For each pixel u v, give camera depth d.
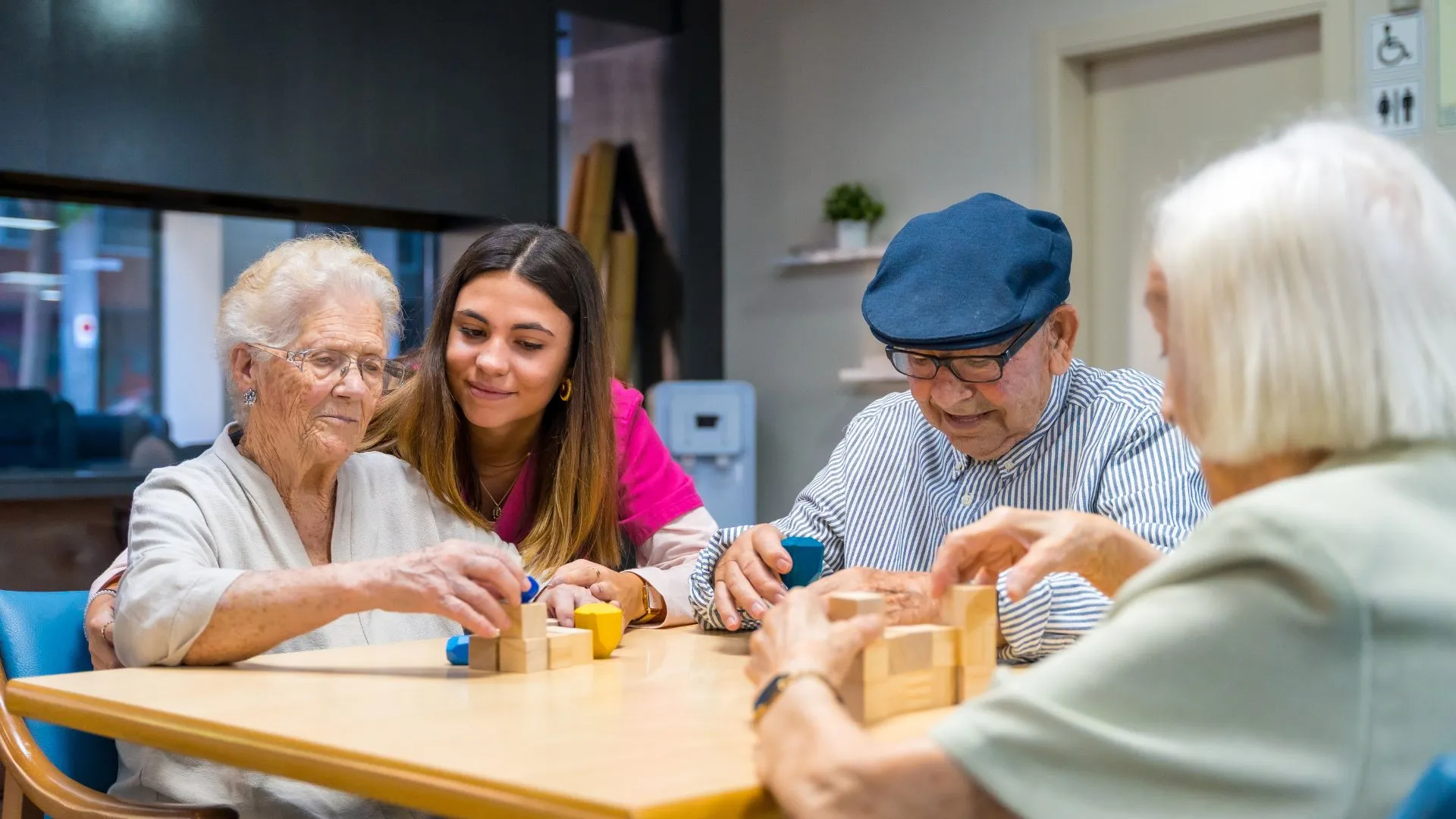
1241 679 0.79
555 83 4.29
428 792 0.93
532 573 1.92
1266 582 0.80
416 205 3.96
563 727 1.07
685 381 4.68
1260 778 0.78
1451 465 0.85
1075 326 1.65
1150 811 0.79
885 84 4.39
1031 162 4.00
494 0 4.13
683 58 4.73
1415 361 0.85
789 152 4.67
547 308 1.93
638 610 1.74
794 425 4.66
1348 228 0.86
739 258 4.83
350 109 3.82
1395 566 0.79
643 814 0.82
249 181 3.63
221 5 3.57
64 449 3.88
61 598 1.76
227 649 1.38
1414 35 3.24
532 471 2.06
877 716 1.06
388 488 1.76
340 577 1.35
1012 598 1.16
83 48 3.35
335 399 1.57
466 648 1.40
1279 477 0.92
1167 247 0.93
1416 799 0.68
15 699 1.32
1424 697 0.77
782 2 4.68
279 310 1.57
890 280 1.62
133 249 4.02
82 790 1.43
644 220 4.88
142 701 1.20
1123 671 0.81
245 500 1.59
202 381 4.19
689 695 1.22
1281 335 0.86
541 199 4.26
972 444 1.67
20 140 3.27
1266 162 0.91
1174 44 3.76
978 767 0.81
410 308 2.77
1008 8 4.06
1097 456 1.62
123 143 3.42
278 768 1.04
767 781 0.89
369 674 1.34
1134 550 1.23
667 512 2.15
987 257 1.57
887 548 1.78
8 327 3.82
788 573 1.53
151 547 1.48
